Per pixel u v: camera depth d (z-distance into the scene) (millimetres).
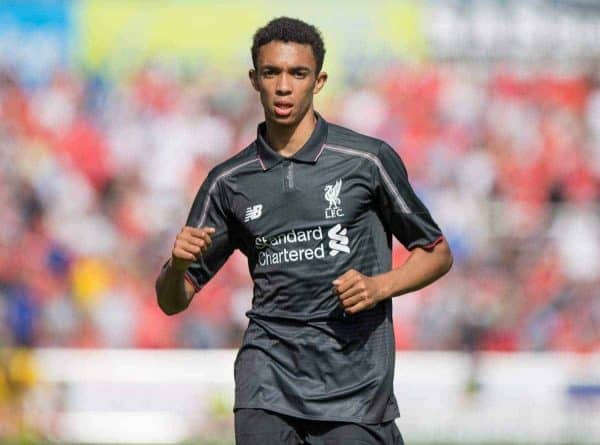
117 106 59000
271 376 15805
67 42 59812
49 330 54688
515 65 60812
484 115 59938
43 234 56375
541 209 58594
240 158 16312
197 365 45156
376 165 15891
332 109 59969
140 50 60000
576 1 60969
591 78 60875
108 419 42500
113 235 56844
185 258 15375
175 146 58562
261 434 15516
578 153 59750
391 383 15945
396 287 15461
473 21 61031
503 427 41938
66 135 58344
